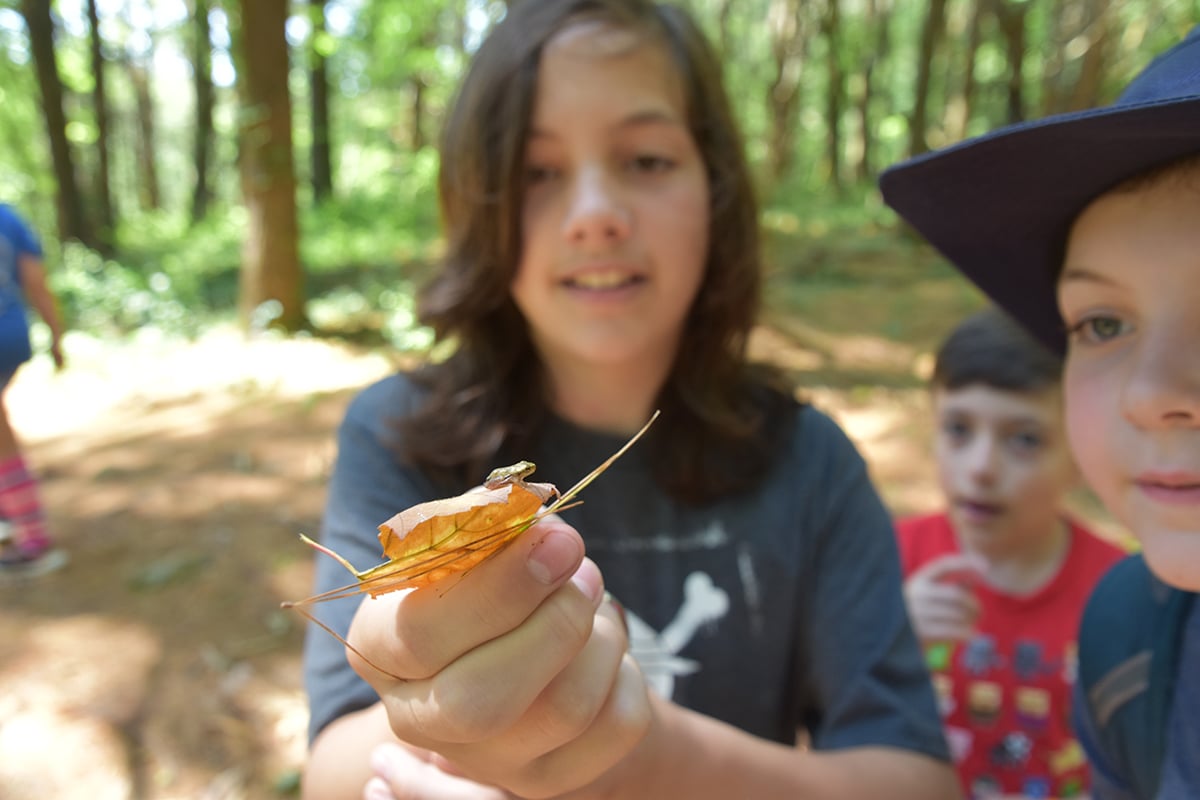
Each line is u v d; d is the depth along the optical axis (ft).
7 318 3.55
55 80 11.43
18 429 5.67
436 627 0.77
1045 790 1.80
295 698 2.74
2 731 2.57
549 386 1.58
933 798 1.20
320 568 1.35
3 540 3.59
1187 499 0.92
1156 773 1.06
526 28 1.43
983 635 1.91
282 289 7.50
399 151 17.20
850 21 19.65
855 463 1.54
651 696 1.07
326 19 9.87
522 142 1.41
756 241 1.65
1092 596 1.25
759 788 1.07
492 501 0.73
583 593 0.80
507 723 0.77
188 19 16.12
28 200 14.61
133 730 2.59
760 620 1.42
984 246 1.27
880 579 1.41
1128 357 0.97
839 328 7.64
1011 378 1.91
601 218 1.35
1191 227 0.90
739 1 22.33
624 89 1.40
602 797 0.97
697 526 1.46
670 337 1.54
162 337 7.71
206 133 17.61
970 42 12.95
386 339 7.35
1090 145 0.92
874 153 23.26
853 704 1.31
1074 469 1.98
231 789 2.38
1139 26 8.87
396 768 1.02
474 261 1.51
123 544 3.78
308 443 5.00
